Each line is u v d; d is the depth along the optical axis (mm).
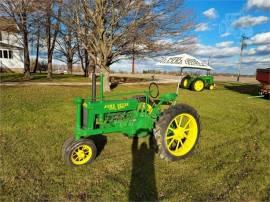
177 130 4438
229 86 19875
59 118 7016
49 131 5793
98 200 3135
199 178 3707
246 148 4996
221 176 3779
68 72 32656
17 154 4422
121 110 4387
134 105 4539
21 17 16578
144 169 3963
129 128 4465
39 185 3434
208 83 16297
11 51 30250
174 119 4301
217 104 10391
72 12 13266
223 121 7250
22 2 15688
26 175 3691
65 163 4008
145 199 3172
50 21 14258
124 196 3225
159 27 13930
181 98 11953
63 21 13320
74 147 3926
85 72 26766
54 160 4207
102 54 13797
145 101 4715
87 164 4082
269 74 12070
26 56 19969
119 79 23406
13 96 10633
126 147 4848
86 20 13602
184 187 3453
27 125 6230
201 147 4996
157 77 29109
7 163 4051
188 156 4461
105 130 4215
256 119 7645
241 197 3246
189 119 4543
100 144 4977
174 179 3672
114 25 13414
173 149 4473
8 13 16609
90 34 13797
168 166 4094
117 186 3445
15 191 3281
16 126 6113
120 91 14242
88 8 13281
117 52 14312
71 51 31578
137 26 13180
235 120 7422
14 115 7176
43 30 19719
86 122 4102
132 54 14781
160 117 4273
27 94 11477
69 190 3334
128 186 3457
